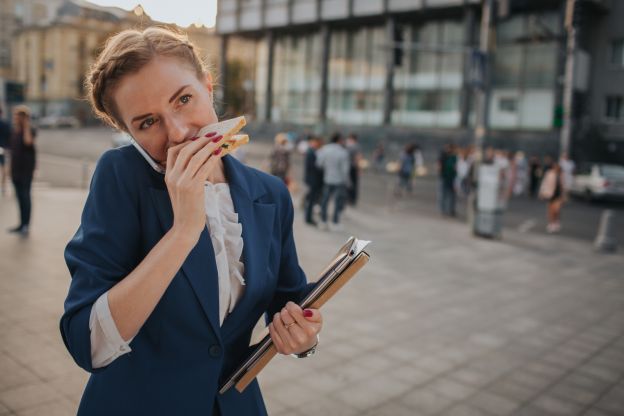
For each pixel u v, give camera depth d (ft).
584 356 15.56
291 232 4.66
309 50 140.05
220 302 3.79
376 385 12.81
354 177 48.78
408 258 28.22
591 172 70.08
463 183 63.98
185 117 3.51
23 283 18.47
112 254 3.50
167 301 3.57
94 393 3.76
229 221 3.98
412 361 14.46
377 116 126.31
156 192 3.68
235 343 4.11
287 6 135.54
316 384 12.67
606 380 13.89
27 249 23.21
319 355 14.51
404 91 120.47
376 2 118.21
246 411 4.19
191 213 3.22
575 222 49.01
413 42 118.93
